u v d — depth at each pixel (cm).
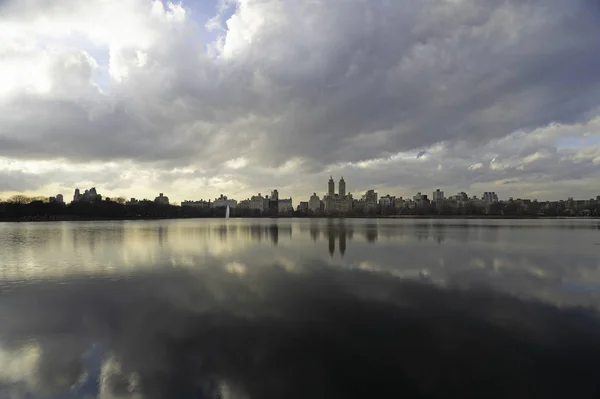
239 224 13300
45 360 1243
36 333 1481
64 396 1030
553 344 1349
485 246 4584
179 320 1614
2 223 13850
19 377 1135
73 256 3722
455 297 1995
